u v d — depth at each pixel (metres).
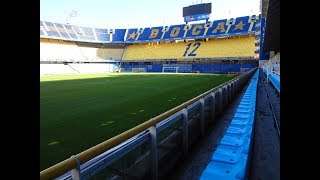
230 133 3.44
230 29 48.66
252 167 3.50
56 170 1.61
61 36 50.69
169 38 53.94
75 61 49.62
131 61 54.09
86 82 22.39
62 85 19.28
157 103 10.17
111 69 54.47
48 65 46.09
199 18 54.22
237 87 11.96
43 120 7.25
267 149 4.24
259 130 5.50
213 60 46.38
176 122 3.94
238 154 2.68
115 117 7.61
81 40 53.84
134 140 2.65
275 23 12.23
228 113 7.51
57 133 5.87
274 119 6.16
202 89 15.60
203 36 50.47
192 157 4.10
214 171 2.30
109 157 2.20
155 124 3.01
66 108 9.27
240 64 44.59
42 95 13.09
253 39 46.16
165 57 51.38
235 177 2.19
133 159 2.70
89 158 1.91
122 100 11.14
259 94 12.36
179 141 4.05
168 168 3.57
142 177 2.87
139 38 57.09
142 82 22.03
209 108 6.16
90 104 10.13
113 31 59.38
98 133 5.86
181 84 19.56
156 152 3.04
